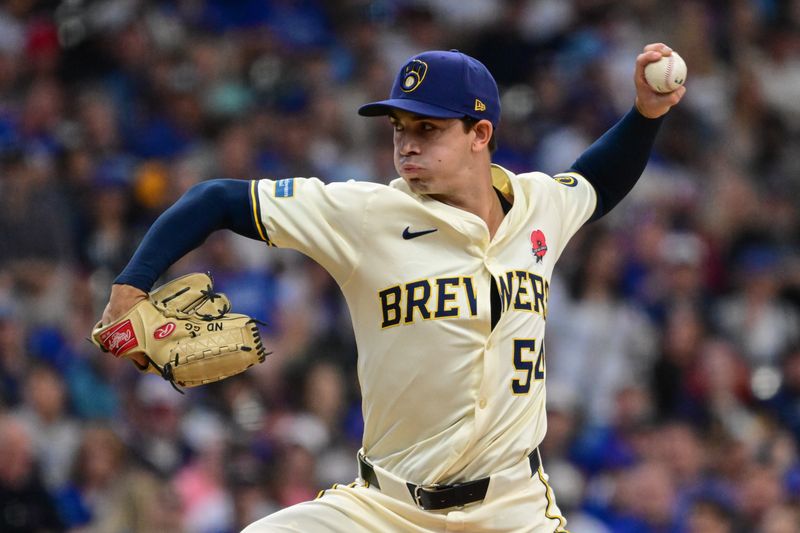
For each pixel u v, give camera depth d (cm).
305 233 1454
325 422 3494
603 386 4003
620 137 1706
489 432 1487
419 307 1459
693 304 4372
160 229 1438
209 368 1456
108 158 4169
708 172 5119
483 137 1511
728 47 5669
